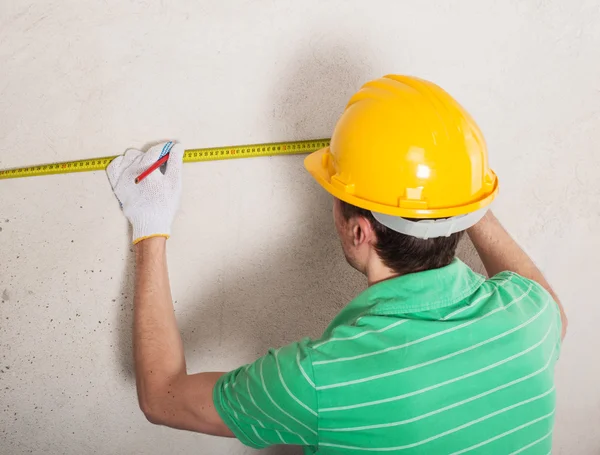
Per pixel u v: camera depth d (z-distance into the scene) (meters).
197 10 1.33
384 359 0.93
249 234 1.57
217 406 1.06
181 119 1.44
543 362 1.03
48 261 1.57
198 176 1.49
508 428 0.99
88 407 1.76
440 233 1.01
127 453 1.84
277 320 1.68
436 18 1.41
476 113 1.53
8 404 1.73
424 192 1.00
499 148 1.57
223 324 1.67
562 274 1.74
